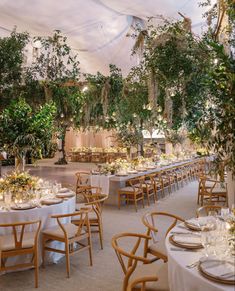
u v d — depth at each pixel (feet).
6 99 22.02
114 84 24.36
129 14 23.50
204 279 5.92
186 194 26.94
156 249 9.74
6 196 13.47
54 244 12.59
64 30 26.43
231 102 8.22
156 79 16.67
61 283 10.71
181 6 20.21
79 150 60.18
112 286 10.48
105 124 33.88
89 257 12.99
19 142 14.51
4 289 10.29
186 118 17.28
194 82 15.03
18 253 10.50
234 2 9.86
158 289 7.47
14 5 22.53
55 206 12.84
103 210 21.20
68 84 25.22
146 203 23.54
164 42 14.90
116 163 25.57
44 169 45.34
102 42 28.86
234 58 9.27
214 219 9.20
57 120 27.91
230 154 9.45
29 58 29.40
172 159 33.81
